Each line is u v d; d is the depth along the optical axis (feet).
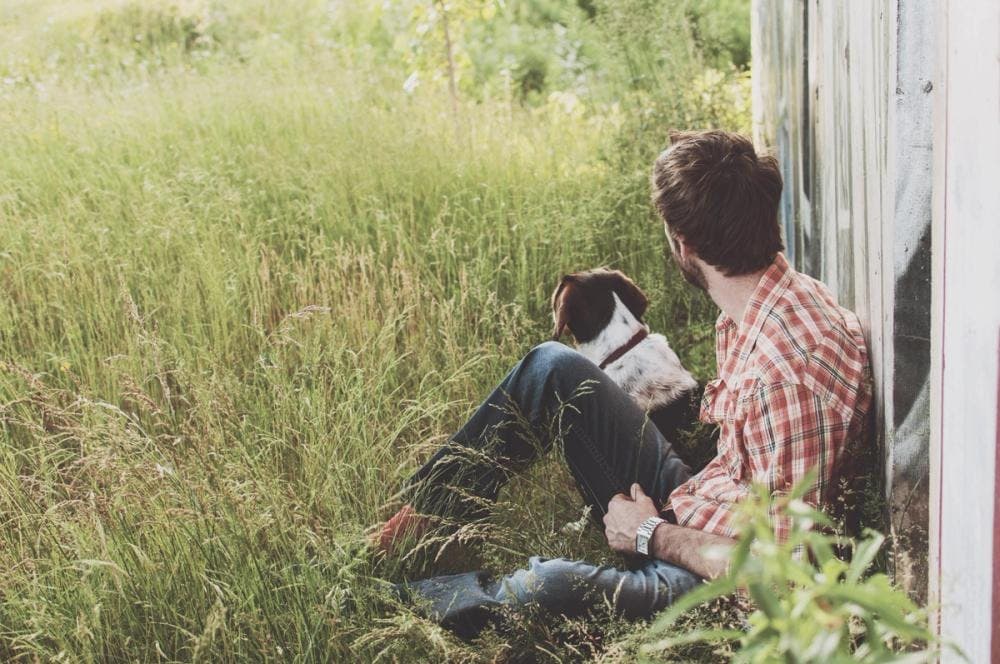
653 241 16.15
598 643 8.41
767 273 8.46
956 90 5.93
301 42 32.22
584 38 26.71
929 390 7.25
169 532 9.43
